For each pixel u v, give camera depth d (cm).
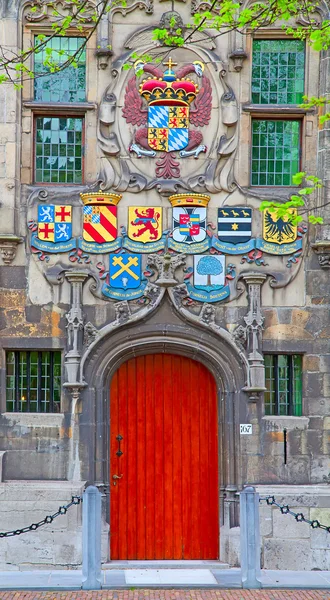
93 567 1260
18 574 1356
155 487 1482
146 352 1478
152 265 1463
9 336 1458
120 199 1472
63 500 1411
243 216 1475
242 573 1278
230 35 1484
